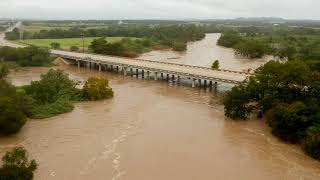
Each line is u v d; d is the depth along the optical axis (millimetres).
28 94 66688
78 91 73750
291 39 194125
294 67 57469
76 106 68250
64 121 59688
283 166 43781
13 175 37375
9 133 53344
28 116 60656
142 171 42156
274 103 56625
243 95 59906
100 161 44719
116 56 128625
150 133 54219
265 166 43750
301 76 56812
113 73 106375
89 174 41406
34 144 50219
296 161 45094
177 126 57375
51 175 41125
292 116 49844
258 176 41250
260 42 160375
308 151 46594
